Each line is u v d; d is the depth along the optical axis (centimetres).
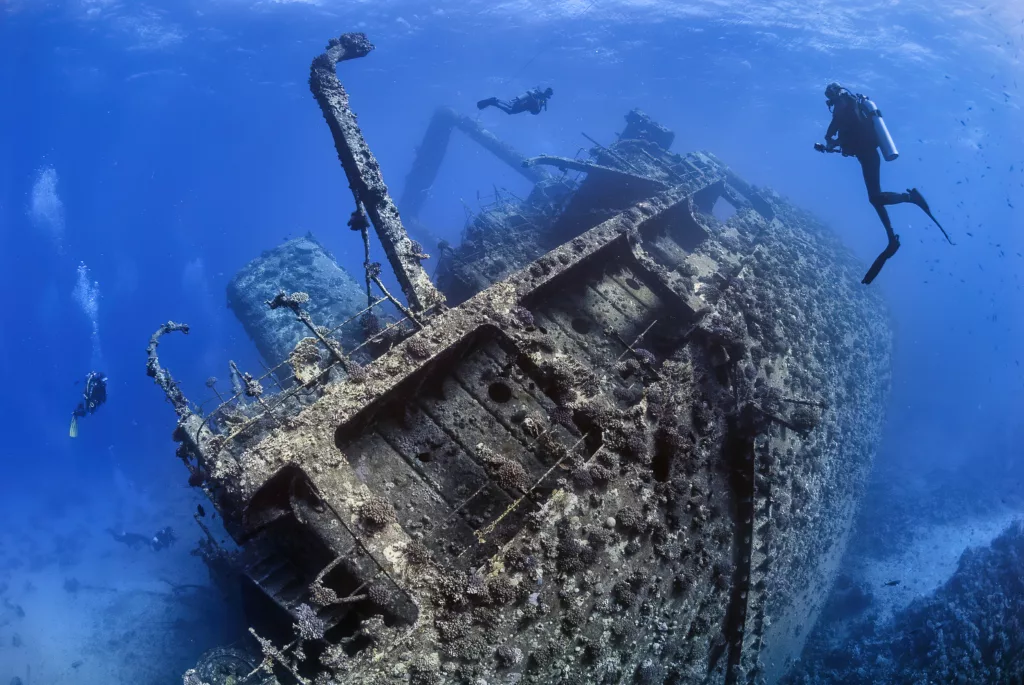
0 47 6397
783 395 1614
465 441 1178
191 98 8000
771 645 1510
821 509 1719
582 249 1572
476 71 7156
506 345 1302
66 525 3431
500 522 1091
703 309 1596
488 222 2589
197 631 2247
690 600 1178
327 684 809
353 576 934
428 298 1391
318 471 977
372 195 1540
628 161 2680
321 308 2402
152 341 1412
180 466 3838
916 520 2819
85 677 2142
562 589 986
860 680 1833
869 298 2733
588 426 1242
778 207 2844
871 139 990
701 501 1250
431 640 865
